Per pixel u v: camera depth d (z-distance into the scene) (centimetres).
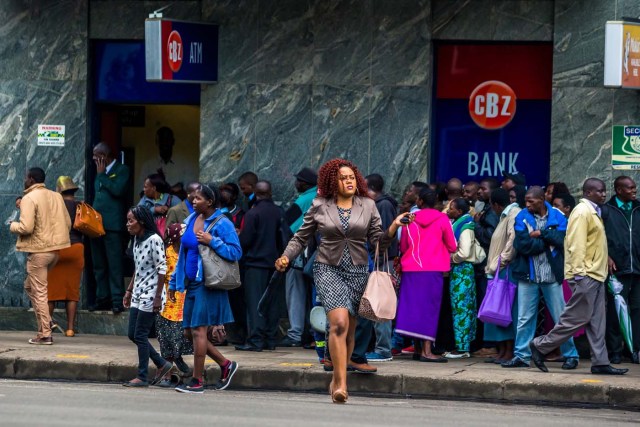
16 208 2002
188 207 1814
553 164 1794
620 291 1611
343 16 1873
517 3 1816
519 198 1647
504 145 1864
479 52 1867
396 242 1623
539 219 1582
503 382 1438
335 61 1880
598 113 1767
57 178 1991
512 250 1595
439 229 1614
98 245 1952
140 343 1481
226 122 1922
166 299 1509
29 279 1762
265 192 1745
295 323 1786
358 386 1481
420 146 1852
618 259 1609
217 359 1479
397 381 1470
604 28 1761
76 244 1880
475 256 1658
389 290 1309
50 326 1770
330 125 1884
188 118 2030
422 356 1630
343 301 1302
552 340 1519
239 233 1769
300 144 1895
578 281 1498
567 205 1667
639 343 1636
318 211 1328
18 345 1731
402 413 1295
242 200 1900
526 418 1290
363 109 1870
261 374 1507
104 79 2008
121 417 1195
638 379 1464
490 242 1634
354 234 1315
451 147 1888
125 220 1962
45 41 1992
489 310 1591
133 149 2052
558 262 1574
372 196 1648
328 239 1315
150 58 1808
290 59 1897
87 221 1866
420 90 1850
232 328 1812
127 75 1997
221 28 1916
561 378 1464
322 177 1332
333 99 1883
